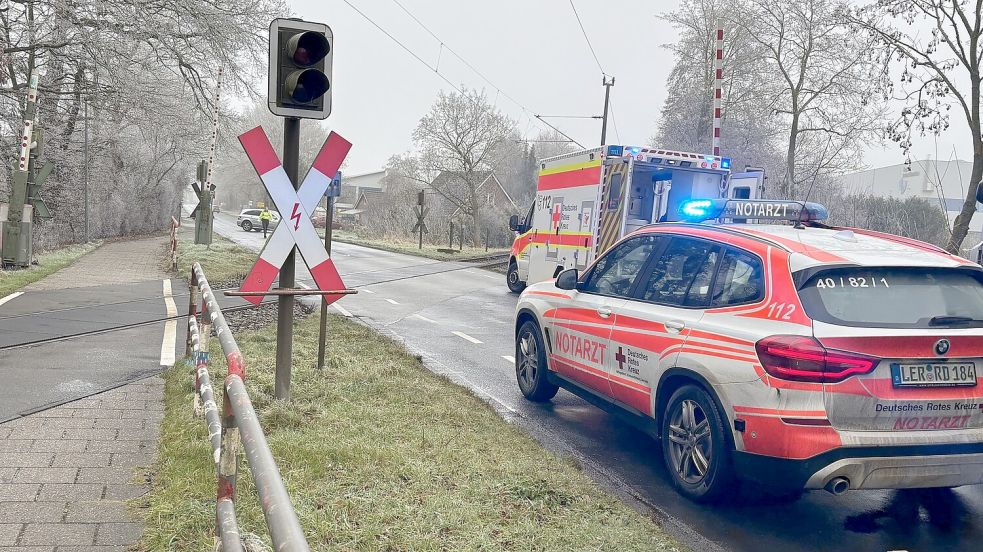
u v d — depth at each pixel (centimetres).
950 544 445
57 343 826
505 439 563
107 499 391
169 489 393
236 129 2684
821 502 508
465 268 2727
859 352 423
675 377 519
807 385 426
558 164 1505
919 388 430
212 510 366
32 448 469
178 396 595
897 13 1500
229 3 2119
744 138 2897
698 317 511
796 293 451
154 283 1526
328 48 559
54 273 1634
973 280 476
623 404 591
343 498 407
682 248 571
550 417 702
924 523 477
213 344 813
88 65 2086
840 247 485
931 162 1578
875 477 426
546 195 1563
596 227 1301
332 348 841
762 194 1295
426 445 514
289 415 543
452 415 605
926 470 430
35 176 1664
